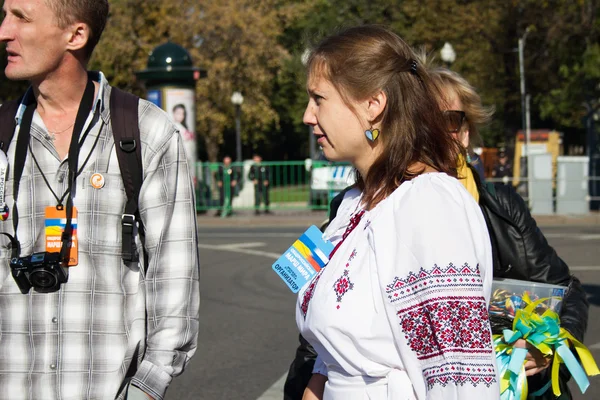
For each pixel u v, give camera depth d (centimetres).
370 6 3478
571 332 271
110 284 245
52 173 247
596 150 2500
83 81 252
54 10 243
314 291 214
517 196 303
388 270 196
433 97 216
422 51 301
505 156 2517
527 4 2923
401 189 204
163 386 240
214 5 3161
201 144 4366
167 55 1911
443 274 188
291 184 2202
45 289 242
